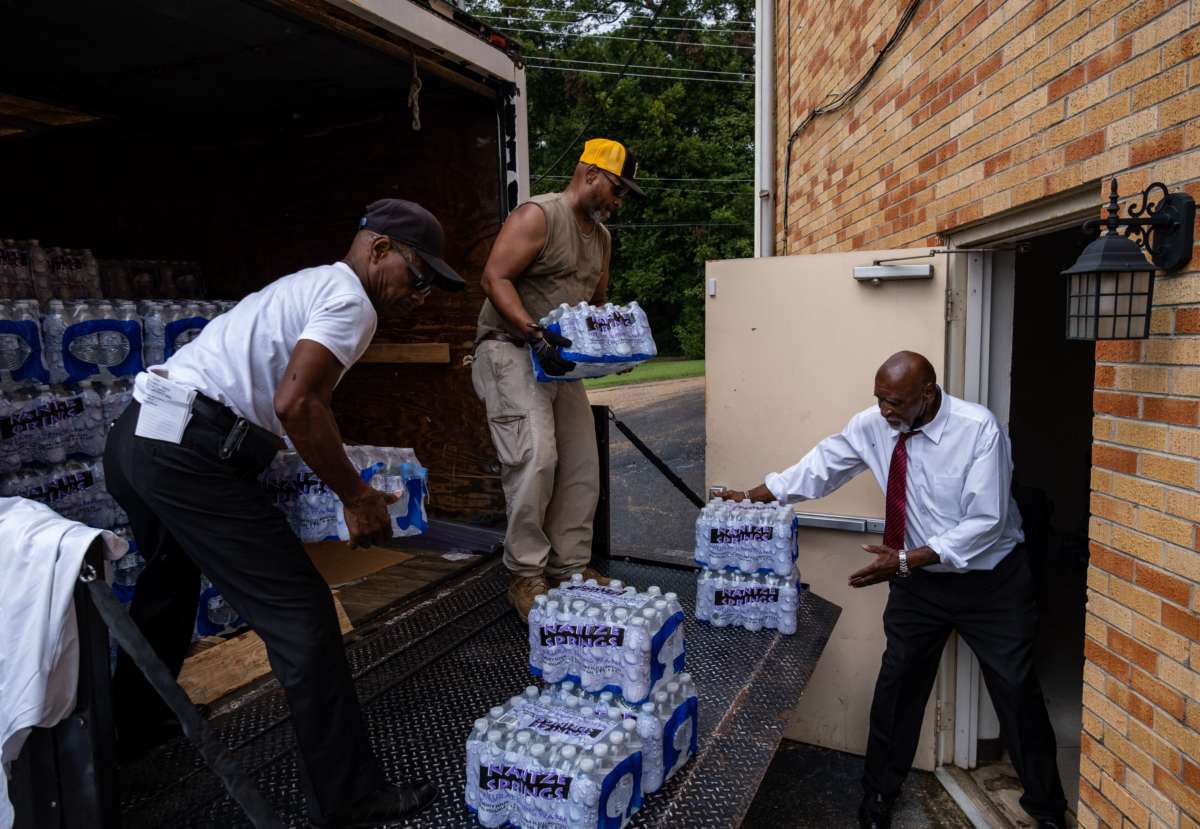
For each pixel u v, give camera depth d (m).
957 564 2.76
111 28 2.91
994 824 3.19
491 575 3.39
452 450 4.05
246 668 2.38
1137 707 2.18
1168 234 1.96
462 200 3.80
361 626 2.79
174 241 4.36
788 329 3.64
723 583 2.87
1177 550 2.00
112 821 1.52
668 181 27.78
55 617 1.38
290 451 2.50
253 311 1.76
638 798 1.74
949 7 3.16
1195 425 1.93
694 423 12.64
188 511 1.64
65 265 3.26
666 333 30.20
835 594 3.65
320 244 4.15
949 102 3.19
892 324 3.45
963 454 2.81
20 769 1.43
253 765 1.92
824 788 3.46
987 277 3.33
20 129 4.11
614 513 8.16
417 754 1.98
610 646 1.88
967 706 3.57
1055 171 2.45
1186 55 1.90
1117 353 2.24
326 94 3.76
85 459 2.51
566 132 27.77
